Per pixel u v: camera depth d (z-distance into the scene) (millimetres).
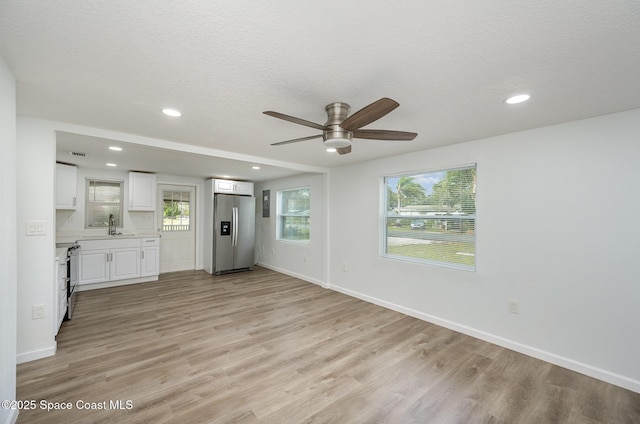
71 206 4422
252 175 5746
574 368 2303
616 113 2143
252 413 1772
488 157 2854
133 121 2439
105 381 2074
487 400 1934
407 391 2018
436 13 1086
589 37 1218
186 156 3693
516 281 2654
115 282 4805
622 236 2119
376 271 3998
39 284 2361
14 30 1213
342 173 4566
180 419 1704
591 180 2258
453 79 1632
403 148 3311
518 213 2648
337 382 2113
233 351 2568
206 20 1146
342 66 1506
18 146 2283
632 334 2070
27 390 1949
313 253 5184
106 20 1150
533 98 1890
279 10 1081
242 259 6156
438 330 3104
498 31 1188
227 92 1847
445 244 3285
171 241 6023
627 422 1742
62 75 1629
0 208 1422
